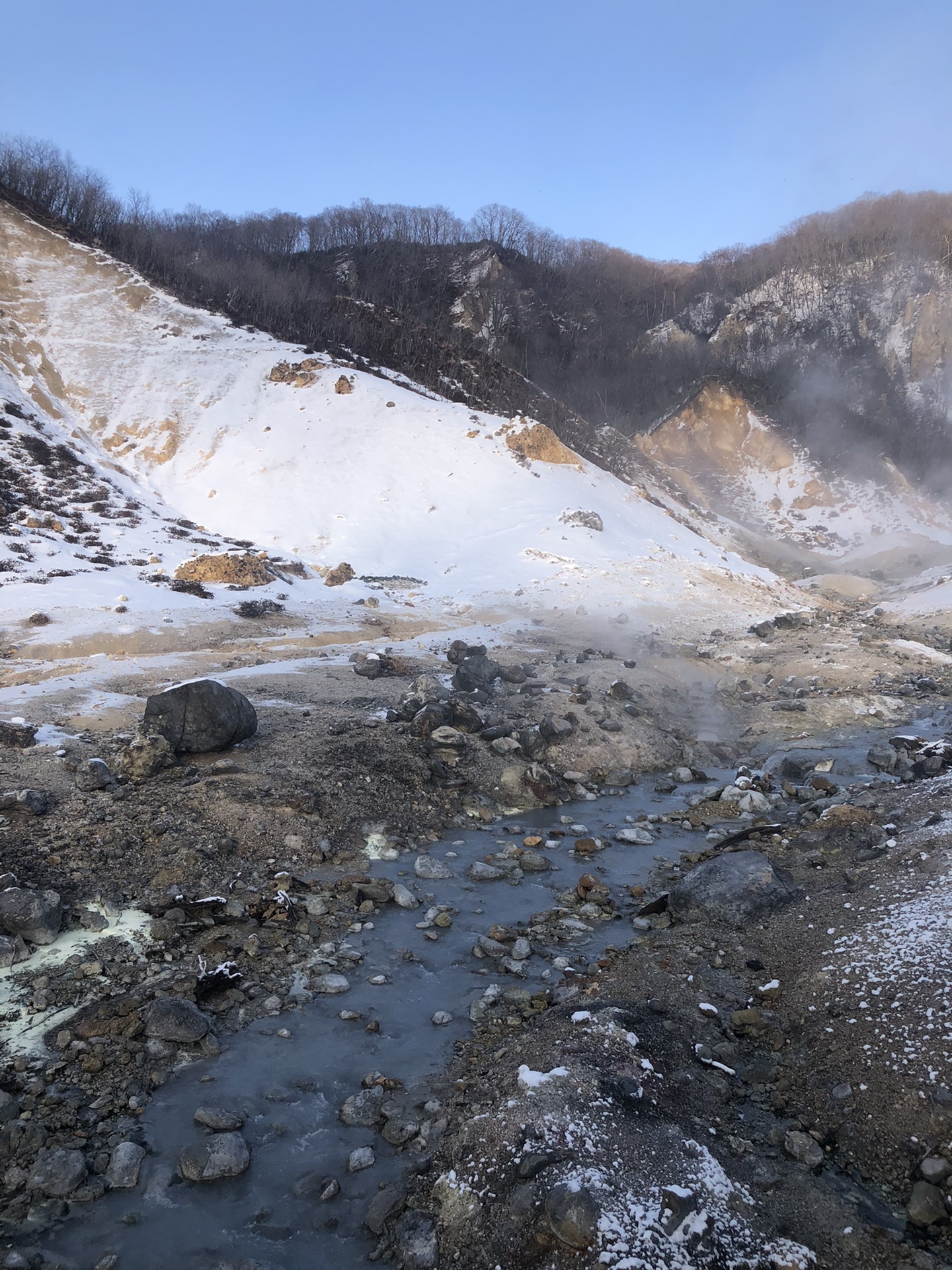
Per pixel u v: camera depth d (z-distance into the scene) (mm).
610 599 24953
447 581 28359
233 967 6281
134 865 7527
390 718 11672
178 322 50438
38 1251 3932
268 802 8742
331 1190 4270
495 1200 4027
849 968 5535
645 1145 4195
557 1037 5266
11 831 7688
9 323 43406
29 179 58031
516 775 10766
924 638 21844
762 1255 3682
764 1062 5074
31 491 30531
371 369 54062
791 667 17703
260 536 33438
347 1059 5395
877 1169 4188
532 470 40250
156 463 39438
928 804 8266
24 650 16516
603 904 7645
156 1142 4648
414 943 6953
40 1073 5129
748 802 10242
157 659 15781
